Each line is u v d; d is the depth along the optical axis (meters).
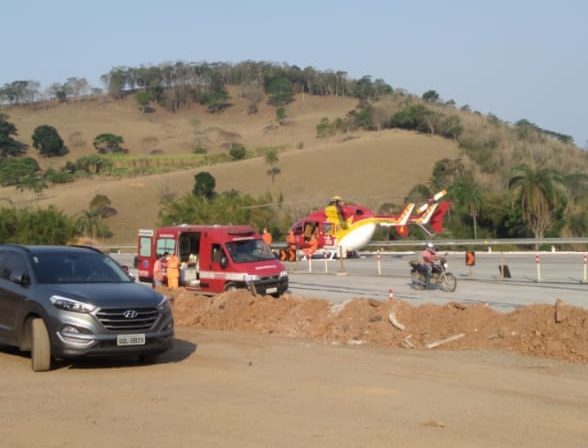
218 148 143.50
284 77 190.25
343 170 93.56
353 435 7.22
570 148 99.50
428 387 9.71
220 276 22.97
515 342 12.95
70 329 10.45
